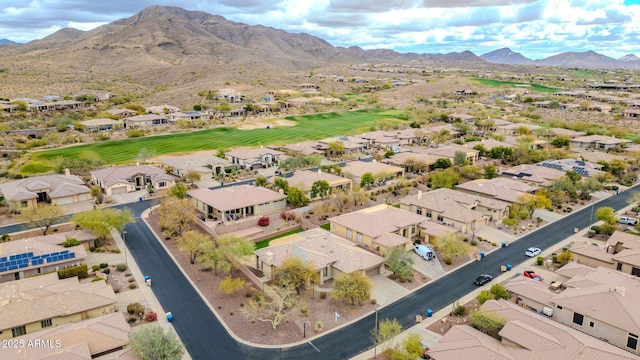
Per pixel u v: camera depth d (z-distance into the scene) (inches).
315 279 2258.9
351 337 1907.0
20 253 2381.9
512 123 7347.4
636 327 1743.4
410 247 2773.1
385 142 5876.0
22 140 5595.5
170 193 3602.4
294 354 1786.4
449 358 1621.6
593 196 3969.0
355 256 2454.5
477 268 2588.6
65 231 2994.6
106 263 2501.2
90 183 4165.8
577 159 4992.6
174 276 2426.2
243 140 6220.5
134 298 2186.3
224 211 3213.6
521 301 2137.1
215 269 2437.3
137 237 2945.4
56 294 1994.3
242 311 2081.7
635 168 4859.7
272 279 2384.4
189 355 1771.7
